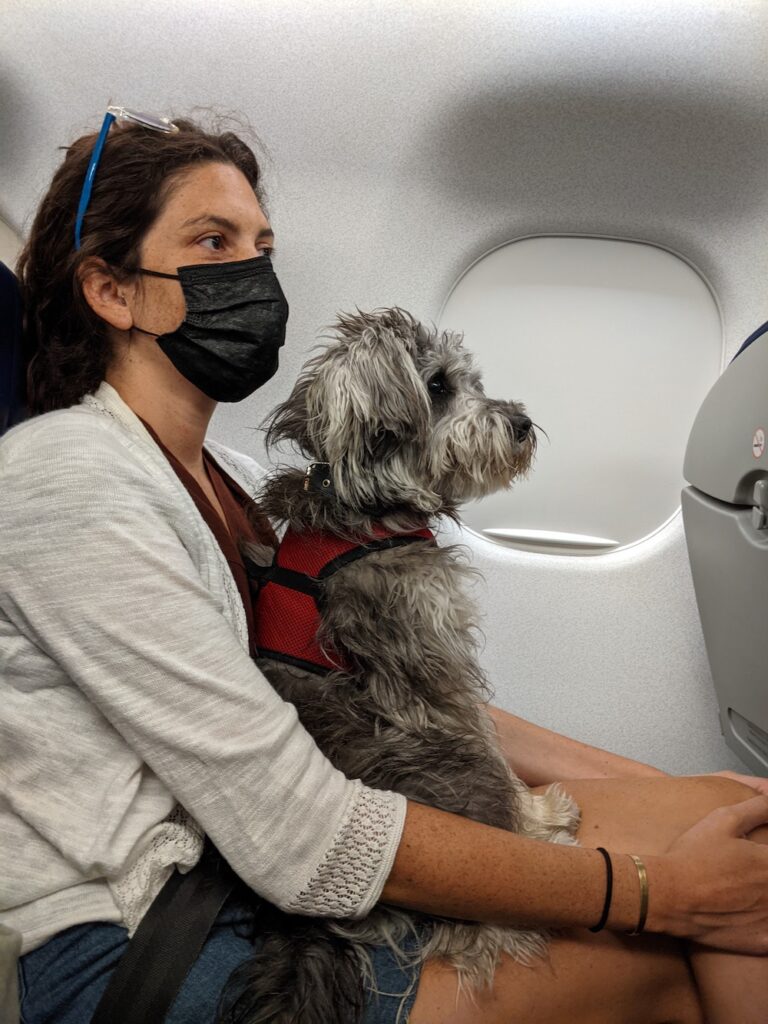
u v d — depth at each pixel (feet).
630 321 4.37
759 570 3.30
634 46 3.71
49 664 2.02
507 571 4.54
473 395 3.34
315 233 4.24
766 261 4.17
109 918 2.01
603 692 4.55
